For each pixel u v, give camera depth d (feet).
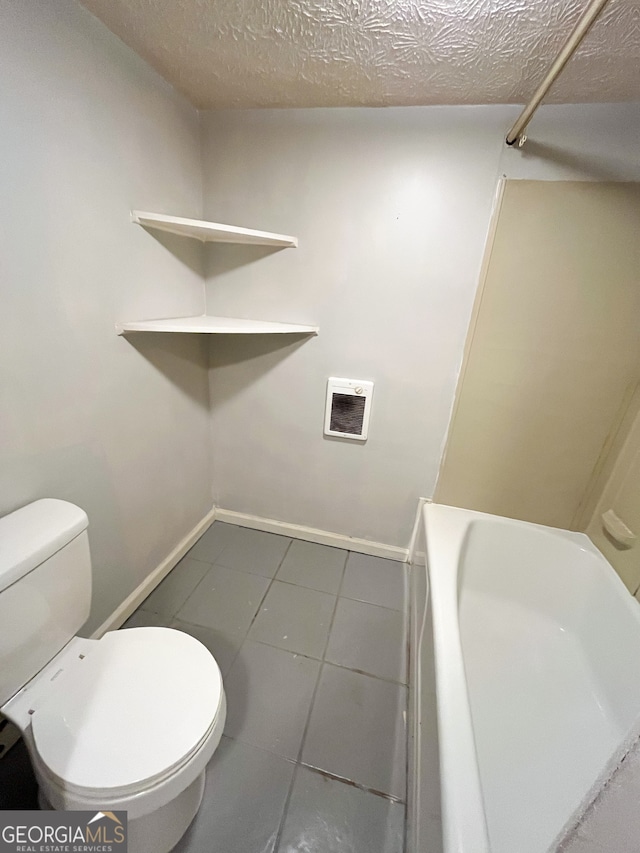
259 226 4.89
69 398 3.42
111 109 3.39
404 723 3.76
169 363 4.90
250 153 4.61
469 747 2.37
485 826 1.97
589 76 3.28
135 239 3.95
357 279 4.82
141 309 4.20
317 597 5.26
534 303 4.36
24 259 2.83
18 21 2.53
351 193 4.48
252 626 4.74
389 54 3.28
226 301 5.37
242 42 3.27
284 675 4.16
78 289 3.35
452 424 5.10
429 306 4.73
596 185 3.86
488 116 3.94
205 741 2.46
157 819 2.59
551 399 4.65
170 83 4.03
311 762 3.40
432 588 3.81
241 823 2.96
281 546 6.27
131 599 4.72
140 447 4.54
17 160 2.67
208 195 4.92
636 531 4.00
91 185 3.31
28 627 2.62
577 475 4.82
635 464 4.18
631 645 3.63
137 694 2.64
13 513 2.99
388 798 3.17
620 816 1.19
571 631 4.57
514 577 4.99
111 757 2.27
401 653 4.50
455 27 2.89
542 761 3.25
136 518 4.65
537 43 2.98
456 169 4.16
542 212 4.05
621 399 4.39
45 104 2.80
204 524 6.47
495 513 5.31
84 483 3.74
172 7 2.91
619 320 4.17
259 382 5.73
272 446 6.06
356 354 5.18
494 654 4.29
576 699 3.81
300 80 3.77
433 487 5.58
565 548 4.71
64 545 2.85
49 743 2.33
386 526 6.04
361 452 5.69
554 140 3.84
